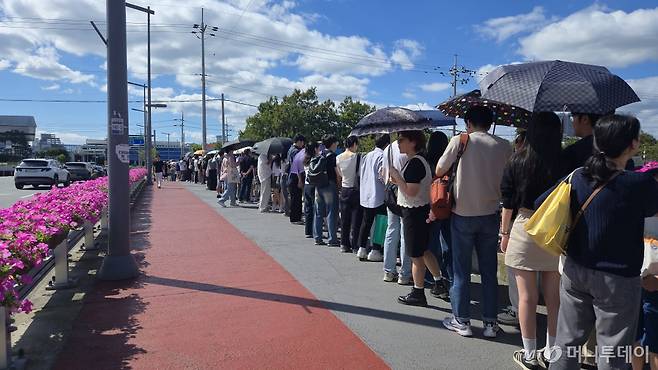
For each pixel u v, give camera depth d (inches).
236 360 154.0
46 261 201.8
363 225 284.7
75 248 323.6
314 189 349.1
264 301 210.2
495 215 165.2
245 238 356.5
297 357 156.2
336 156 328.2
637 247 104.3
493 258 168.1
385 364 151.6
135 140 2340.1
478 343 167.3
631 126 102.6
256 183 658.2
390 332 176.6
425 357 156.4
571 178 112.0
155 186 1021.2
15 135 3863.2
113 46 237.1
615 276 103.6
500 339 170.9
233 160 573.6
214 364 151.2
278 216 481.4
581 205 107.9
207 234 372.8
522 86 142.6
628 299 103.9
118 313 195.6
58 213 229.1
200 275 251.9
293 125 1934.1
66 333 175.2
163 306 204.1
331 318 190.1
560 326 115.5
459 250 169.3
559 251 112.2
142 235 367.6
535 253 140.5
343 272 259.0
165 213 505.0
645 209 103.9
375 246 286.0
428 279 232.2
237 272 258.2
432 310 199.5
